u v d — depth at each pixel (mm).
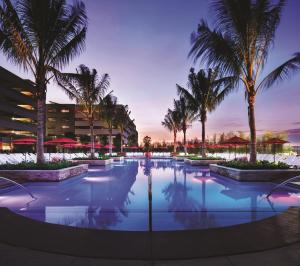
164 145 73312
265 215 5594
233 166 12758
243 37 11547
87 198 7785
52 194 8500
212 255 3328
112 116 33750
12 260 3205
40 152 12352
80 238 3955
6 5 10812
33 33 12023
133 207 6473
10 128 53156
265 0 11242
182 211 5992
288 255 3336
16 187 10016
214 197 7891
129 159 37844
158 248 3566
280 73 11789
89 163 22594
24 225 4566
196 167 21141
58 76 13430
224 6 11289
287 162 17672
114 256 3316
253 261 3166
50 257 3303
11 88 55875
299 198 7703
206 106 22438
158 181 12117
